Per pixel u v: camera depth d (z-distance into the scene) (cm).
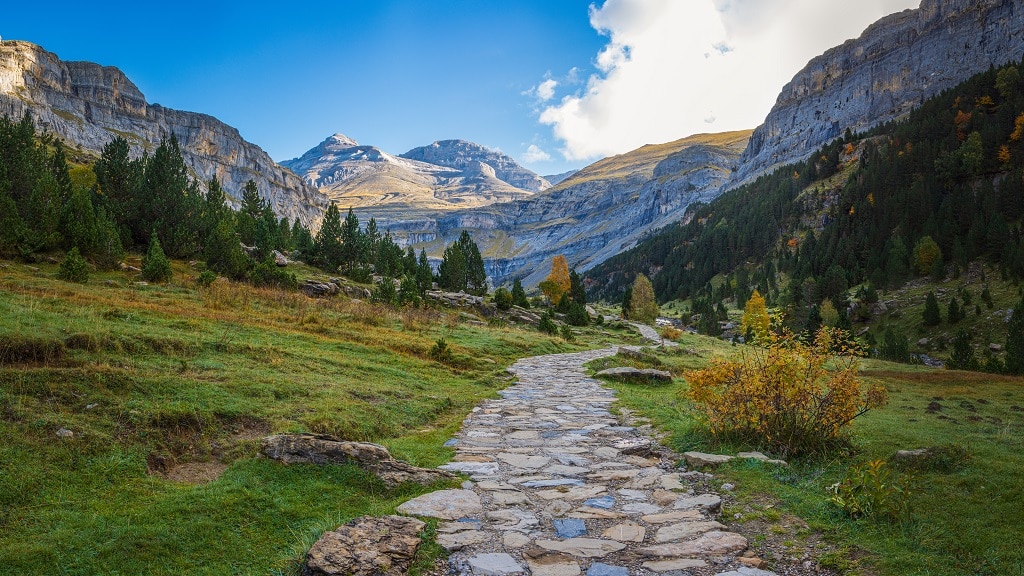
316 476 762
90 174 7025
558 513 688
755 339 1073
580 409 1508
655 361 2856
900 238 12131
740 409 999
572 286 10175
